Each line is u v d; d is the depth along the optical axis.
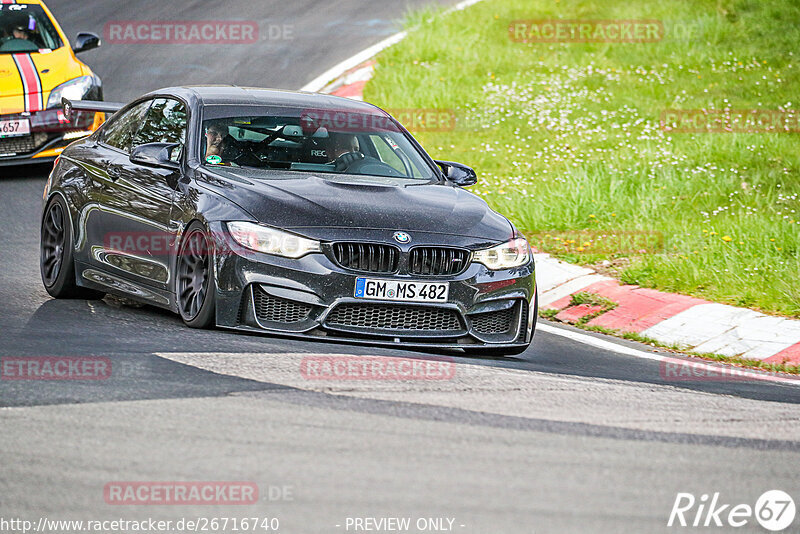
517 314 24.31
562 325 30.59
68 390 17.81
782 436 18.36
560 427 17.50
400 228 23.06
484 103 56.53
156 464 14.51
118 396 17.53
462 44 65.62
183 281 23.81
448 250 23.22
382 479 14.34
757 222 39.16
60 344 21.31
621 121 54.59
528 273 24.52
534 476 14.90
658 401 20.34
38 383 18.20
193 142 25.44
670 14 73.81
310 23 71.94
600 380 22.14
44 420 16.17
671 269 33.88
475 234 23.88
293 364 20.20
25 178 43.47
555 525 13.19
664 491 14.77
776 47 66.94
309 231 22.45
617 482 14.98
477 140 51.41
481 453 15.72
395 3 78.06
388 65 61.81
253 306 22.30
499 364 22.98
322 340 22.61
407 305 22.77
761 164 47.91
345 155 26.17
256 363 20.08
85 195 27.28
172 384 18.36
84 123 42.84
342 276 22.33
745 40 68.62
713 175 45.75
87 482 13.84
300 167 25.30
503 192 43.41
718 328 29.62
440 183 26.86
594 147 50.31
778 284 32.31
